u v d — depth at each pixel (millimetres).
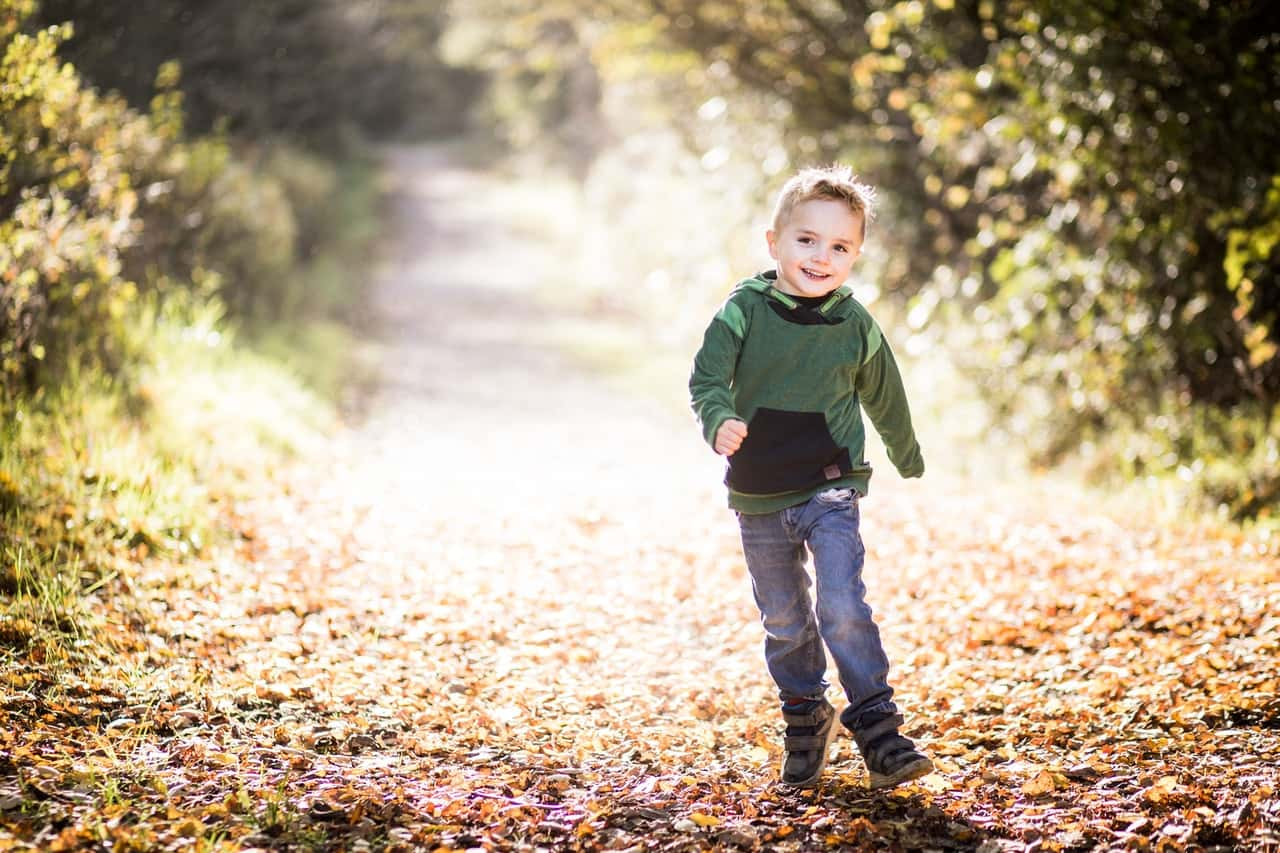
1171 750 5094
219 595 7164
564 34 30422
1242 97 9938
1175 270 11609
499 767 5125
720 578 8383
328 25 27438
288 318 19750
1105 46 10570
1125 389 12398
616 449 14023
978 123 13070
